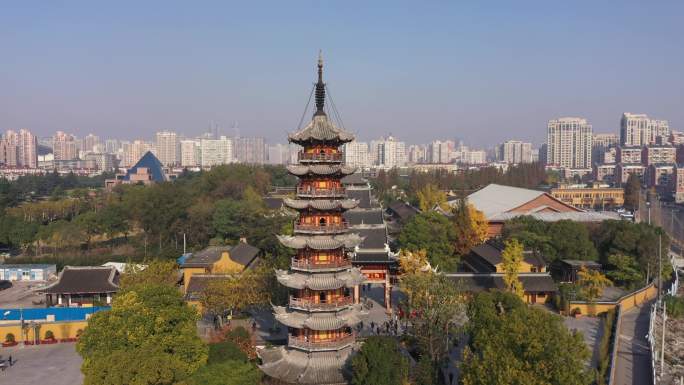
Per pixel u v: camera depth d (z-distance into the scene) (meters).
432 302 82.75
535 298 118.62
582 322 108.31
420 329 82.44
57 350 97.94
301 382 72.19
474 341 69.44
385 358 66.50
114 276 124.00
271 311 111.00
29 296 135.12
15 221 179.75
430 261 127.31
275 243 150.50
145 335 72.25
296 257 79.94
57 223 185.12
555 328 61.50
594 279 117.75
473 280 116.31
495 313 80.38
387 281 112.25
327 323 75.19
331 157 77.12
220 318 101.75
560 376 54.88
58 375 85.50
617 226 143.25
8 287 145.25
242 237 164.62
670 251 175.00
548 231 144.25
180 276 124.25
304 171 75.50
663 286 135.00
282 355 78.25
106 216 182.62
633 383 81.00
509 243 118.19
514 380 55.19
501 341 60.91
